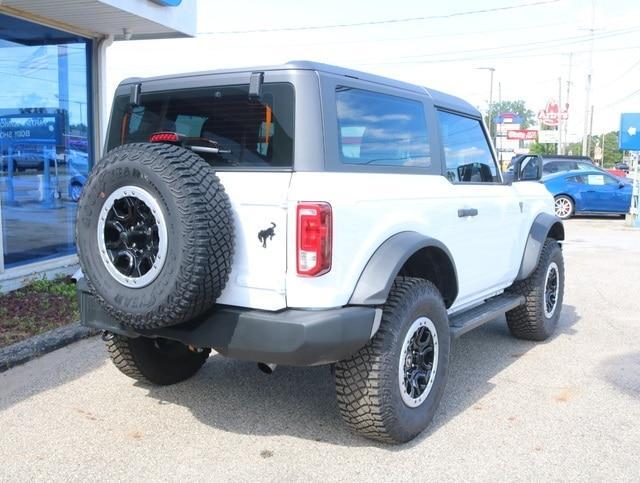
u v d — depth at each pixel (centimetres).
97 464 366
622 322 711
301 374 518
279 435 406
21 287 757
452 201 454
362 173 378
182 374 493
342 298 349
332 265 341
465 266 480
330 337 336
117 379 498
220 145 378
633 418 440
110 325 388
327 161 355
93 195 347
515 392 488
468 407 457
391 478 355
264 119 365
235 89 377
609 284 930
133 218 341
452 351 597
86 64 918
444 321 416
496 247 532
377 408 370
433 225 427
